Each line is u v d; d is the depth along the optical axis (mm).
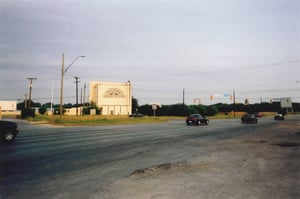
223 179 6953
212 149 12664
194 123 36062
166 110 80625
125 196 5508
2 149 12445
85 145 14039
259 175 7410
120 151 11953
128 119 45312
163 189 6027
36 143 14844
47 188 6074
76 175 7363
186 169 8203
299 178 7070
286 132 22859
